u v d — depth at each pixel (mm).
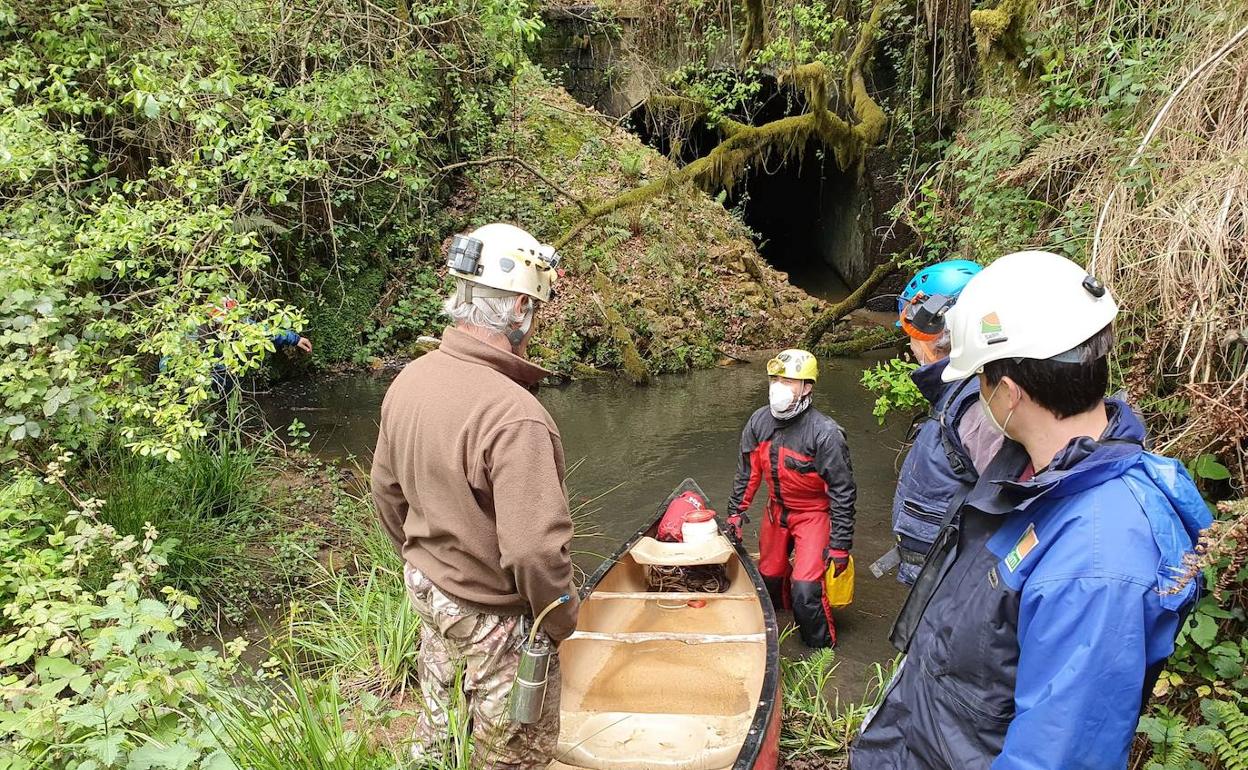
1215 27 3146
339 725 2270
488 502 2012
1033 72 5074
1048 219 4078
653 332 9680
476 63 9859
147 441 3811
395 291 10016
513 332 2092
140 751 2094
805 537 3744
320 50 7020
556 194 10969
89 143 5992
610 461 6461
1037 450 1345
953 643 1407
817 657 3377
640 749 2793
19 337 3482
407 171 8148
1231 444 2371
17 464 3703
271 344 4199
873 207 13266
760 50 9320
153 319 4258
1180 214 2623
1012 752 1220
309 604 3902
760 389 8688
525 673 1960
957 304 1432
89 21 5449
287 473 5617
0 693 2260
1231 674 2301
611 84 12867
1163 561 1183
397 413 2100
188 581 3924
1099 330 1275
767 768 2428
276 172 5539
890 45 8570
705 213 11445
